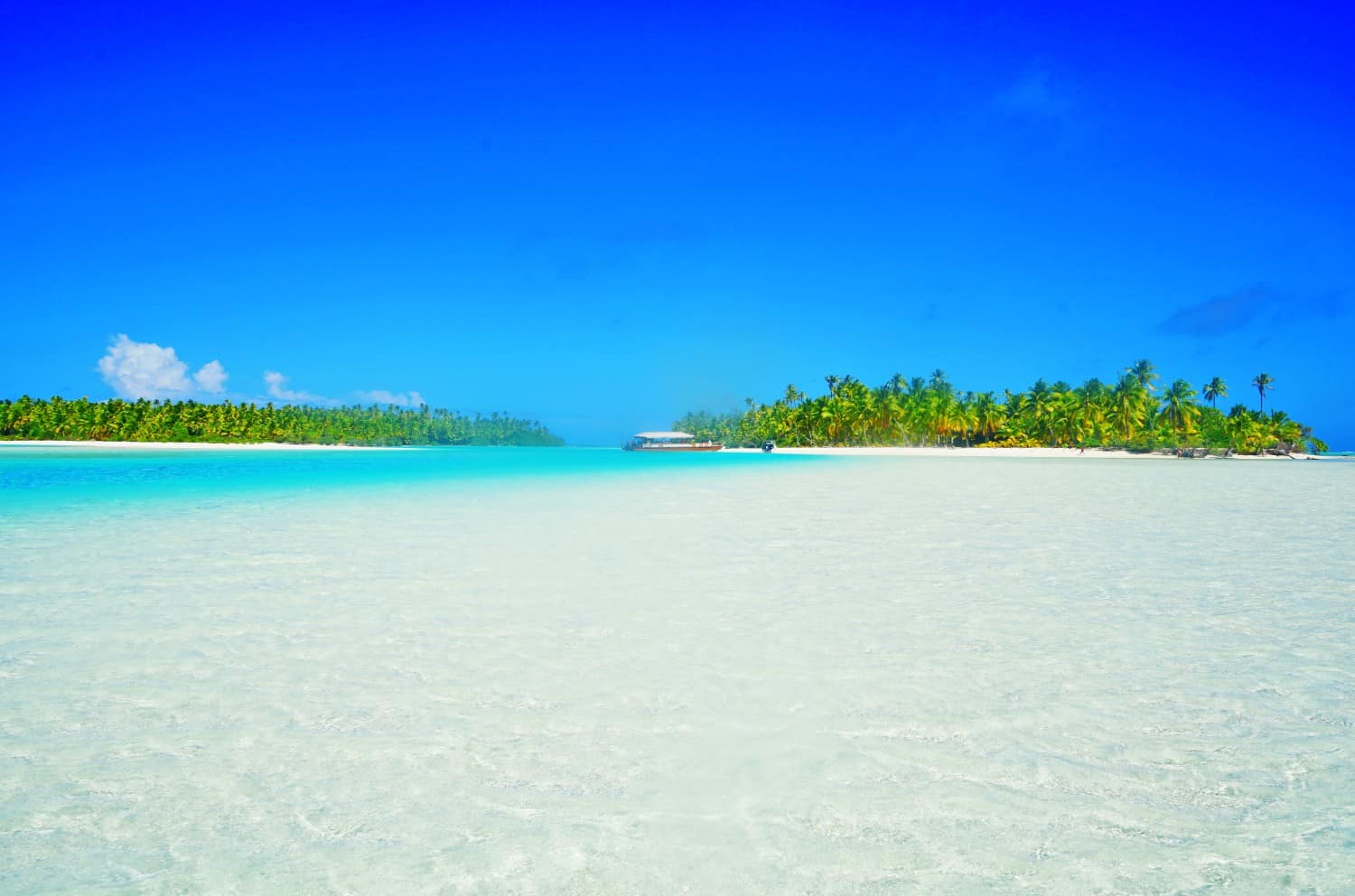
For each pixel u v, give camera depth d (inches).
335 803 144.7
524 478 1306.6
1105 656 234.7
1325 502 803.4
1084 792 147.7
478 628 269.6
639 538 500.1
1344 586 340.8
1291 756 162.9
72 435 5315.0
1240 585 343.3
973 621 277.6
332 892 117.3
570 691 204.4
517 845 130.0
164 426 5378.9
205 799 146.3
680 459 2933.1
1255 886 118.0
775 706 192.4
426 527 561.9
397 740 172.9
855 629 267.6
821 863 124.5
